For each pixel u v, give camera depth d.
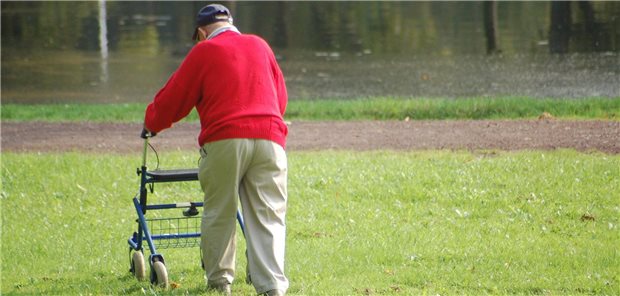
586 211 29.47
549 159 36.28
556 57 78.56
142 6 124.00
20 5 126.81
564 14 105.19
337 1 125.62
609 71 70.38
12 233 29.84
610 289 21.50
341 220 29.88
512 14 107.31
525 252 25.16
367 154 39.91
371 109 52.94
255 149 19.39
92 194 34.78
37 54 88.31
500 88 65.06
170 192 34.88
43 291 22.91
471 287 22.03
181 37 96.62
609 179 33.09
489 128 45.34
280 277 19.50
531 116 49.59
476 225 28.48
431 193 32.47
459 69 74.88
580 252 25.02
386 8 117.12
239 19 109.56
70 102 64.62
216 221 20.09
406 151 40.34
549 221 28.58
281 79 20.50
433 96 62.69
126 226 30.50
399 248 25.97
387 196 32.59
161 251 27.31
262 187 19.70
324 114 52.75
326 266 24.45
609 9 107.50
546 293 21.41
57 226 30.69
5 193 35.12
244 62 19.61
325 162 38.16
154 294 20.83
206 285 22.12
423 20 105.69
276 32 99.38
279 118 19.73
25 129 51.00
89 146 45.00
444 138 43.19
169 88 19.70
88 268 25.53
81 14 116.56
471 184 33.38
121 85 71.50
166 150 43.22
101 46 92.38
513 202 30.94
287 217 30.38
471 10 112.06
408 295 21.02
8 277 24.75
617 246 25.62
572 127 44.22
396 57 82.50
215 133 19.28
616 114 47.78
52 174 37.97
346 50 87.44
